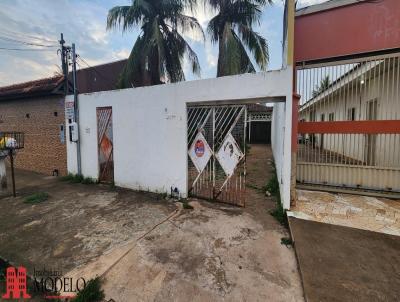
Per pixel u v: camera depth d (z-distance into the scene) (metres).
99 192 5.73
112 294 2.37
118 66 11.43
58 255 3.05
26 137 8.54
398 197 4.72
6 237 3.56
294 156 4.37
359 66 5.18
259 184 6.46
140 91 5.48
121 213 4.38
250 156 12.05
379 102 5.38
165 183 5.37
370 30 4.84
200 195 5.18
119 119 5.91
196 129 5.04
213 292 2.36
